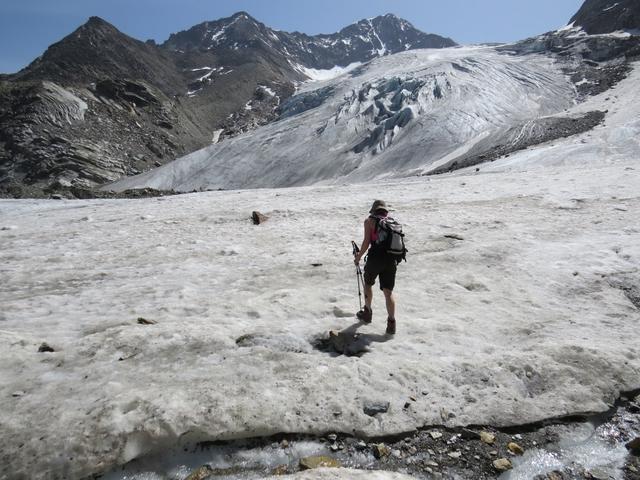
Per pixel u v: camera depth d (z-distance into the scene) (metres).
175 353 5.84
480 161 62.72
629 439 4.62
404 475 3.92
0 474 3.79
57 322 7.34
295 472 4.08
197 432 4.32
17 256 13.02
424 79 121.88
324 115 136.75
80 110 141.38
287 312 7.52
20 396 4.77
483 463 4.24
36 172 113.12
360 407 4.85
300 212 19.00
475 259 10.85
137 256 12.73
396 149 97.38
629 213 15.33
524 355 5.85
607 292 8.61
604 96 94.88
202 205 22.89
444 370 5.57
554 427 4.75
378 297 8.35
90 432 4.17
